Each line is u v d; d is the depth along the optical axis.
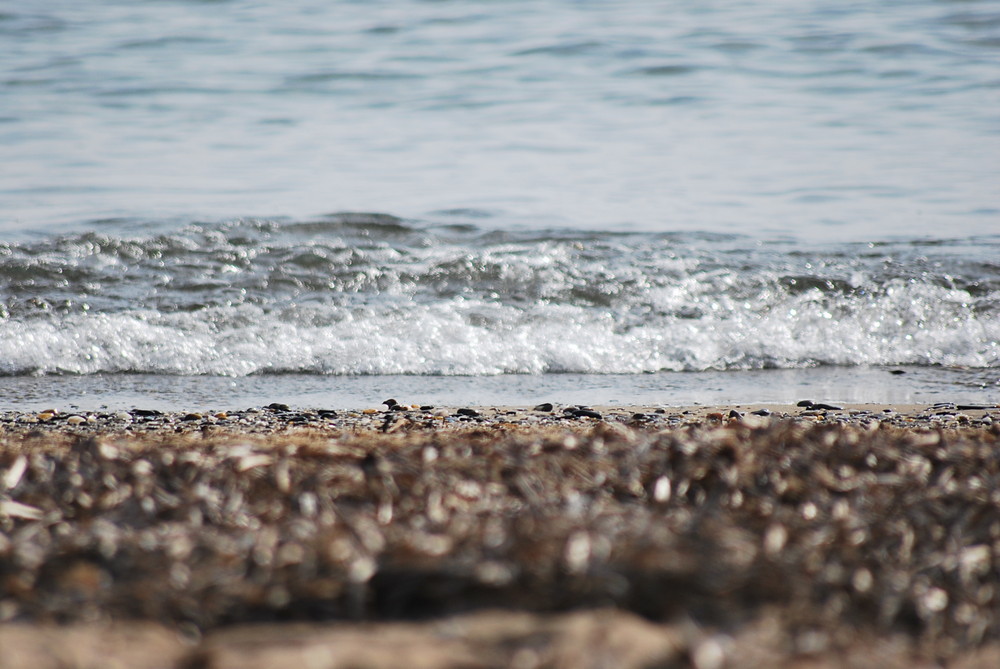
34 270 31.83
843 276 33.00
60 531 8.77
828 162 49.16
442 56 68.06
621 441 11.92
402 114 58.03
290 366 26.55
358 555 8.01
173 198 42.50
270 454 11.02
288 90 61.72
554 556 7.87
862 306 31.11
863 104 58.91
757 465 10.70
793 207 42.44
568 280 32.56
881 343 29.05
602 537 8.12
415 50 69.31
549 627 6.95
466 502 9.62
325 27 74.06
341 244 35.94
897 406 22.42
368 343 27.83
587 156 50.75
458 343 28.06
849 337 29.31
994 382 25.45
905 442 12.05
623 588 7.60
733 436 11.91
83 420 19.59
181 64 65.56
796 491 10.16
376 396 23.59
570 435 13.10
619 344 28.38
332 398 23.34
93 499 9.72
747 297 31.69
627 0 82.81
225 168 47.84
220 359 26.73
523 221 40.34
